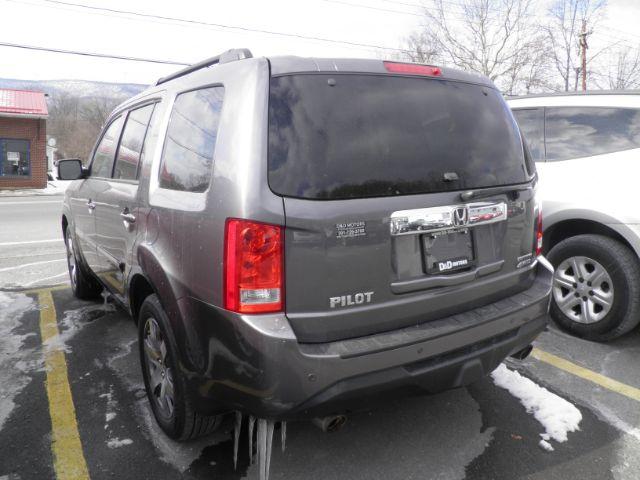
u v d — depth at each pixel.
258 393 2.10
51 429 2.99
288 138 2.17
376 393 2.23
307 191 2.15
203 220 2.28
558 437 2.87
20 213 14.49
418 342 2.29
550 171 4.32
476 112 2.73
